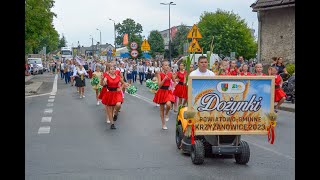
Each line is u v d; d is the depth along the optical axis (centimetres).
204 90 777
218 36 5750
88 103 1973
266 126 792
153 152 924
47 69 7412
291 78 1897
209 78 775
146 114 1573
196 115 778
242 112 787
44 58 7612
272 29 2969
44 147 972
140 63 3738
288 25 2855
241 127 789
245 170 777
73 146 987
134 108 1769
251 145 1008
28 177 729
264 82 785
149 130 1210
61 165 812
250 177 730
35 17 3338
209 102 780
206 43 5844
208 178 725
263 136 1129
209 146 858
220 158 870
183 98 1625
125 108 1767
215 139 814
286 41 2875
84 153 914
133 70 3844
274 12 2948
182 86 1596
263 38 3033
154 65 3388
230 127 787
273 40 2962
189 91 775
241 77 779
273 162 835
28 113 1595
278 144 1016
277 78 1491
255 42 6394
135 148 966
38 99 2202
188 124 774
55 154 902
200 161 809
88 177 732
